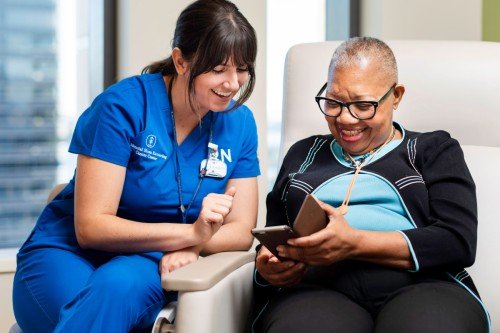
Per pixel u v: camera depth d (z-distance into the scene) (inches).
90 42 107.7
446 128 67.6
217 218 56.7
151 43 96.4
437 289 51.7
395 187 57.8
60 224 63.1
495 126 66.7
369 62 57.8
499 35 113.1
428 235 54.1
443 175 57.6
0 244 104.4
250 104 100.4
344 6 117.6
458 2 112.6
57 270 58.5
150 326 55.1
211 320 49.6
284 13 114.7
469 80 67.5
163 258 57.6
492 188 64.1
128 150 59.9
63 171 107.7
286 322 50.6
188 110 62.0
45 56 106.0
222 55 57.1
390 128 61.0
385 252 53.7
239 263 56.8
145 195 61.1
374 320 54.3
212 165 63.6
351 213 57.6
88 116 60.5
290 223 60.9
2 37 103.3
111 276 52.2
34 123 105.8
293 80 70.9
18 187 105.3
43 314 58.1
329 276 56.8
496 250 62.2
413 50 69.2
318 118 69.1
